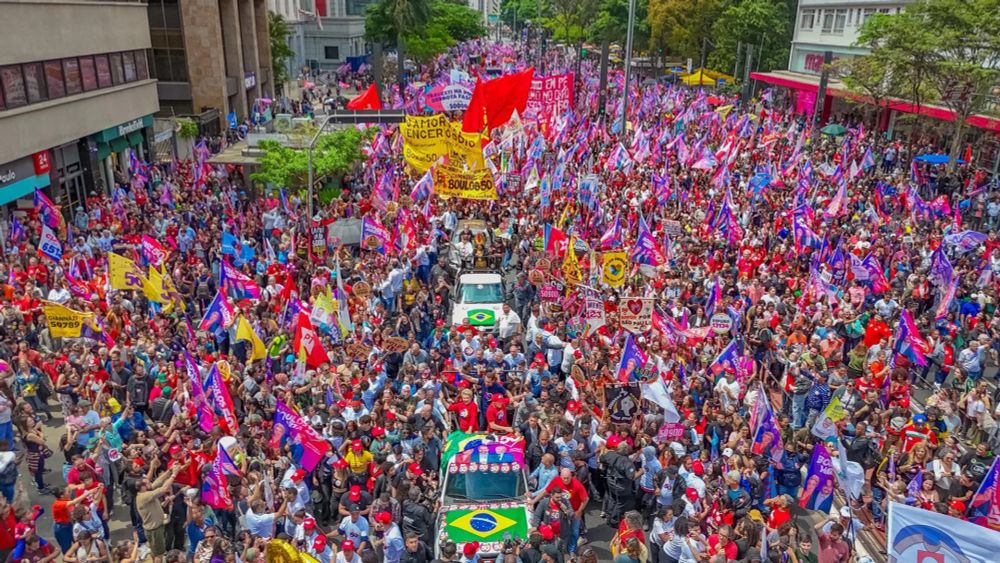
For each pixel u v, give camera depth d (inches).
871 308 824.3
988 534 361.4
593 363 638.5
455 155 1119.0
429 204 1102.4
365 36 3061.0
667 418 533.0
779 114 2297.0
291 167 1227.9
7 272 848.9
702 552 423.8
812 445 565.0
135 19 1557.6
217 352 687.1
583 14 4033.0
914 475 531.8
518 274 923.4
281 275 842.2
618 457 519.2
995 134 1659.7
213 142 1820.9
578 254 904.3
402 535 454.6
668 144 1550.2
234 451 490.0
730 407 571.8
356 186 1370.6
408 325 768.3
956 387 682.2
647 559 455.8
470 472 506.0
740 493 480.1
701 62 3272.6
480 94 1619.1
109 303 759.7
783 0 3065.9
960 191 1413.6
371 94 1817.2
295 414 504.7
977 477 513.3
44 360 676.7
